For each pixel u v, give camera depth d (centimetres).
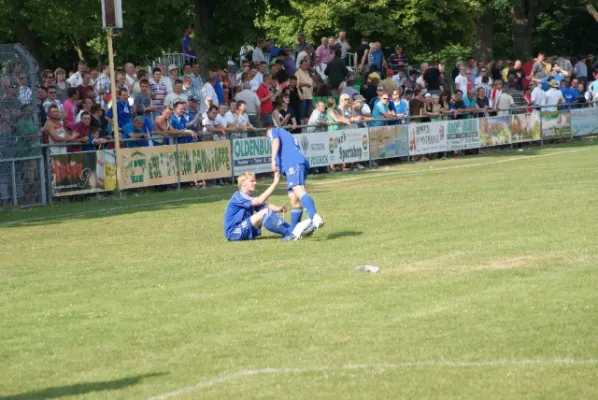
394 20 5938
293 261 1598
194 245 1841
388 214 2166
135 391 925
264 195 1869
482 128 4375
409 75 4712
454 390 890
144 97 3127
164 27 4347
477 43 6944
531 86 5003
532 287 1305
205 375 969
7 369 1020
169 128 3136
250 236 1870
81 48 5806
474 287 1323
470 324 1123
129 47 4316
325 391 901
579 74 5638
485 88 4559
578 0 7756
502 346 1027
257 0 4047
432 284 1355
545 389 884
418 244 1708
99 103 3111
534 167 3394
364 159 3788
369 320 1162
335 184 3084
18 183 2716
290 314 1212
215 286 1412
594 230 1767
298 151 1870
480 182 2881
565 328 1089
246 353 1041
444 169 3538
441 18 6050
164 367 1003
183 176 3131
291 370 972
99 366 1019
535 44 8256
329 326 1141
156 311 1264
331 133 3644
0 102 2694
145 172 3009
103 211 2522
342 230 1938
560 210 2080
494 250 1603
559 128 4862
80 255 1778
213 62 3991
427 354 1009
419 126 4050
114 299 1354
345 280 1412
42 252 1836
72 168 2828
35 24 4900
